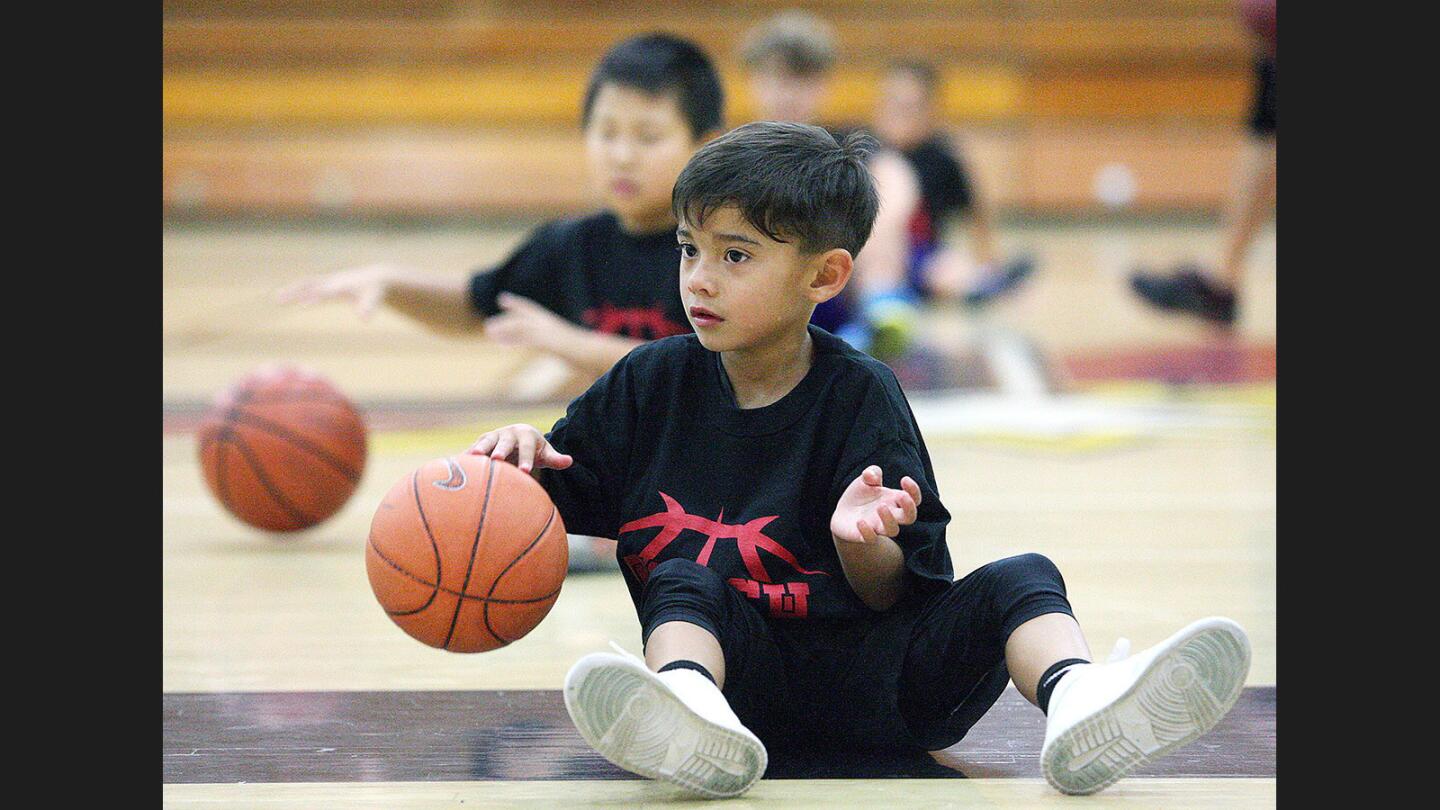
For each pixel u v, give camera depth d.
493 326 4.16
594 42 12.85
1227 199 12.73
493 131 12.86
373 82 12.80
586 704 2.27
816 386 2.74
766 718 2.73
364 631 3.76
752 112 12.72
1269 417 7.46
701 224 2.58
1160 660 2.28
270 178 12.80
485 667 3.41
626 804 2.43
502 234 12.62
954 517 5.32
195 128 12.77
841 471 2.70
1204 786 2.54
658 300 4.48
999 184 12.82
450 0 12.83
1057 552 4.72
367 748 2.77
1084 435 7.05
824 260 2.64
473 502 2.67
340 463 4.81
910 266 10.14
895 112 10.05
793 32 7.80
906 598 2.71
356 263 11.55
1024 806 2.41
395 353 9.41
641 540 2.74
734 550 2.68
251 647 3.58
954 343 9.39
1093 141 12.82
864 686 2.67
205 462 4.77
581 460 2.85
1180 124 12.80
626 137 4.30
